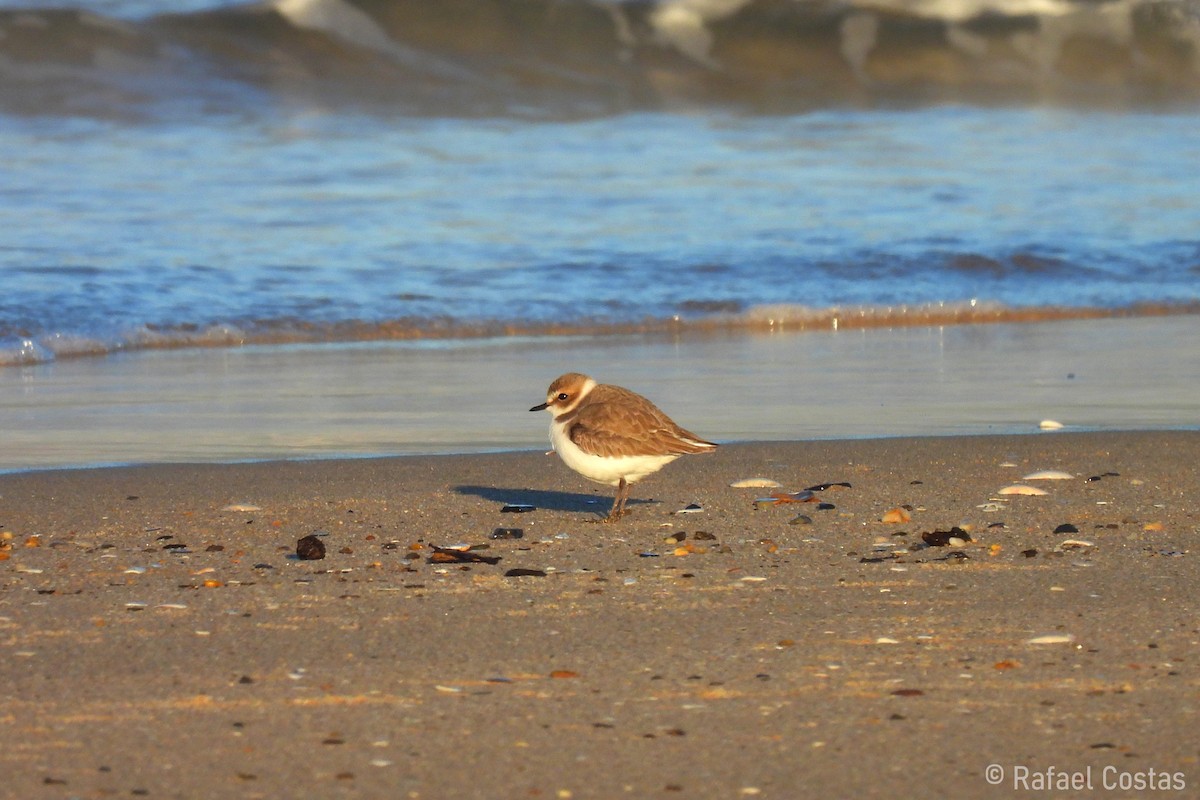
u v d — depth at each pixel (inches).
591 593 306.3
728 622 284.8
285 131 1093.8
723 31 1373.0
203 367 620.1
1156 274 817.5
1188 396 560.4
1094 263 831.1
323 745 221.9
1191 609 292.5
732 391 571.5
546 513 389.7
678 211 906.1
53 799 202.2
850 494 408.8
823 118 1234.0
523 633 277.3
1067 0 1461.6
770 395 563.5
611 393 373.4
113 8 1246.9
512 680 250.8
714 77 1326.3
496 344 678.5
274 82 1208.2
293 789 206.8
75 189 903.1
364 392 571.8
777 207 921.5
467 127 1135.6
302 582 314.8
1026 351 665.0
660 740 224.7
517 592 307.0
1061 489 413.4
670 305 740.7
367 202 903.1
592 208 906.1
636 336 701.3
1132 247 860.6
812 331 721.6
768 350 666.8
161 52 1213.7
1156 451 462.9
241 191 919.0
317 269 767.1
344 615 289.1
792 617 288.0
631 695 243.6
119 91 1149.7
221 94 1174.3
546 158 1043.3
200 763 215.2
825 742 224.2
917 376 605.6
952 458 455.5
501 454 470.0
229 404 547.2
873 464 447.8
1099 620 284.8
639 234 853.2
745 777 212.1
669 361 639.1
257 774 211.6
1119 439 481.1
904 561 334.3
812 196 952.3
